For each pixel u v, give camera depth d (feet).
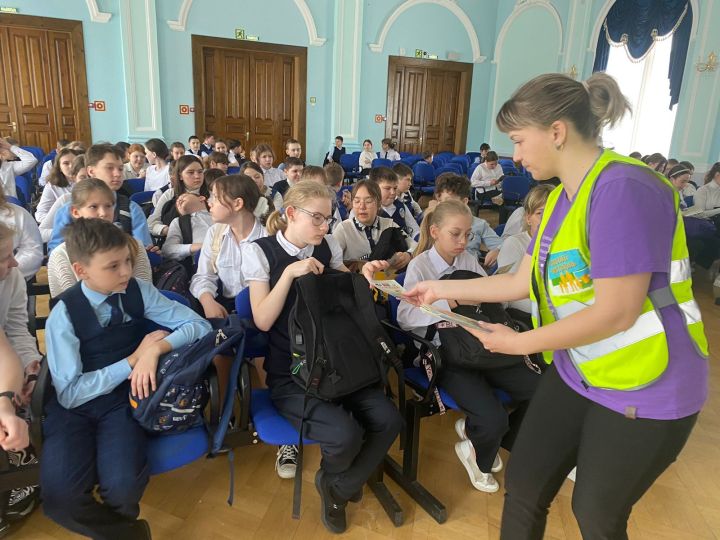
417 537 5.21
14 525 5.13
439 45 34.63
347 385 4.86
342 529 5.22
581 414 3.43
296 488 4.88
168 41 28.04
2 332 4.13
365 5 31.89
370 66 33.32
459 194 10.05
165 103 28.73
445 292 4.31
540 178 3.33
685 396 3.01
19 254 7.55
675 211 2.91
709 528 5.47
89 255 4.35
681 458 6.66
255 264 5.72
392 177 10.64
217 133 30.63
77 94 26.91
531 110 3.05
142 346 4.74
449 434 7.10
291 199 5.68
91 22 26.27
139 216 8.82
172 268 8.11
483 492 5.92
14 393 3.86
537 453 3.67
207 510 5.48
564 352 3.51
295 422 4.88
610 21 30.68
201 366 4.48
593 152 3.13
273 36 30.12
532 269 3.58
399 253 8.51
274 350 5.45
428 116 36.11
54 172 11.21
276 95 31.42
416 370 6.03
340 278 5.28
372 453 4.93
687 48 27.40
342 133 32.73
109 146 8.69
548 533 5.30
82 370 4.62
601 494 3.26
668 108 28.81
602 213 2.88
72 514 4.11
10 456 4.60
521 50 35.04
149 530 4.58
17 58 25.84
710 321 11.80
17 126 26.55
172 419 4.48
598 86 3.05
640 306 2.87
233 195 7.02
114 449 4.26
